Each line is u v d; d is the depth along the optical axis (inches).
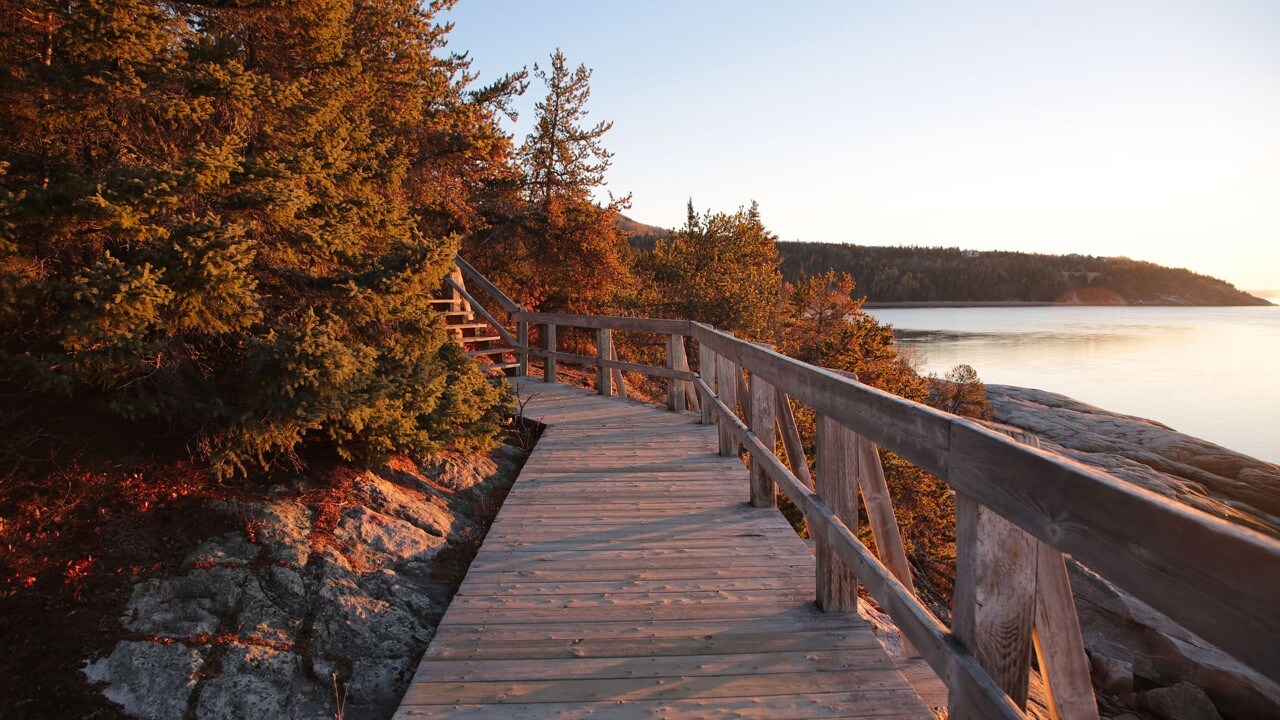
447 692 99.5
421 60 431.5
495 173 541.3
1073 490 50.1
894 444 84.4
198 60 187.5
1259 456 1804.9
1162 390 2915.8
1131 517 44.3
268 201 159.5
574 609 124.4
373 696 116.0
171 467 158.4
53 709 102.9
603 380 350.0
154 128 167.6
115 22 144.9
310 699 113.2
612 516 173.5
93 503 141.7
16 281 126.3
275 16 208.5
